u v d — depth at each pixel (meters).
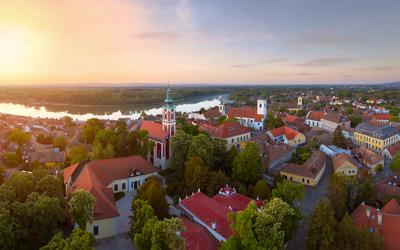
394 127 193.88
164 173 123.94
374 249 63.25
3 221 61.91
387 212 79.50
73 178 98.88
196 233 67.81
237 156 110.75
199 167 97.75
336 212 83.31
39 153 151.62
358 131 196.75
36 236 67.00
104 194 87.12
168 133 129.12
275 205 62.62
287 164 128.25
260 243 54.97
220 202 84.50
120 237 79.25
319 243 66.00
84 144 160.50
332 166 140.38
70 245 51.00
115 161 110.06
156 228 55.53
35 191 78.56
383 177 126.88
